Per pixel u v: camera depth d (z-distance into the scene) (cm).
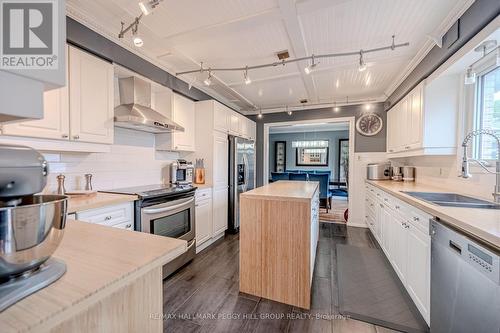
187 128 321
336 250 300
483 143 203
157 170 305
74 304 49
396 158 401
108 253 75
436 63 221
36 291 52
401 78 309
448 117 236
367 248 307
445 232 129
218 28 204
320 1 165
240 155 396
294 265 186
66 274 61
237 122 409
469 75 185
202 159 335
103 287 56
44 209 57
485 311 99
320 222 445
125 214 196
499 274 91
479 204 162
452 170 238
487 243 104
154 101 296
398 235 219
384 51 242
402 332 157
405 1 168
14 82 52
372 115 414
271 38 222
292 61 250
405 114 302
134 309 71
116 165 253
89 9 180
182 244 84
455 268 119
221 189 352
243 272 201
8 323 43
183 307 181
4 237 50
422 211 165
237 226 386
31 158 60
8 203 60
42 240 57
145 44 231
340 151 815
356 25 198
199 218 295
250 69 290
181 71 295
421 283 165
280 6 172
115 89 252
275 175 607
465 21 172
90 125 192
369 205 377
